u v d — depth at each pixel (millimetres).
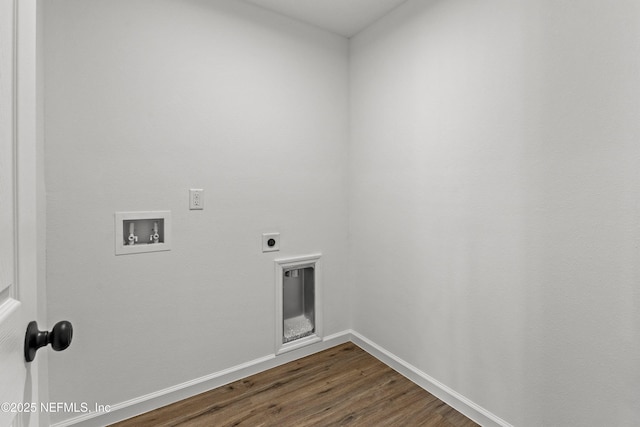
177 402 1688
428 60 1748
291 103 2068
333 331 2342
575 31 1167
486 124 1469
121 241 1533
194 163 1723
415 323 1874
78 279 1444
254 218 1939
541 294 1293
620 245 1083
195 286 1747
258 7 1924
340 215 2346
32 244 594
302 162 2133
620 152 1072
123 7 1515
